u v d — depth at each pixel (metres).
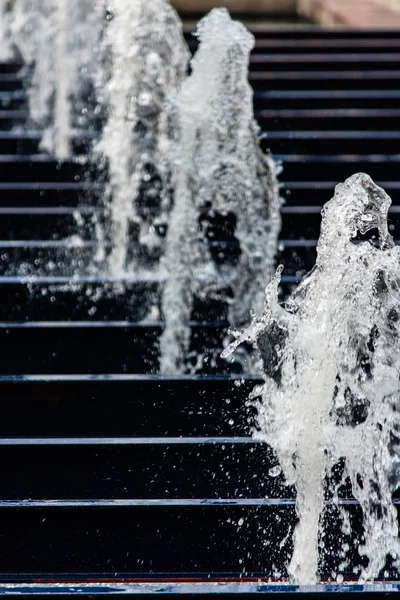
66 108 15.42
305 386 7.25
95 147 13.34
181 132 10.77
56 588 6.95
